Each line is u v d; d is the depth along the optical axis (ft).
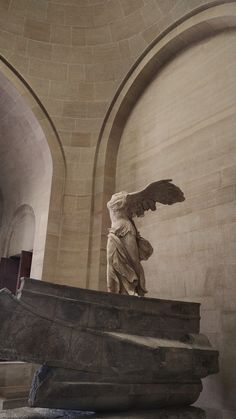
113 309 15.03
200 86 26.30
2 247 39.14
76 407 13.58
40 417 14.14
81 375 13.35
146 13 29.89
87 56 33.32
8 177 40.19
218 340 20.34
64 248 30.89
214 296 21.27
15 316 12.66
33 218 35.37
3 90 33.19
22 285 13.46
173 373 14.96
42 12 32.22
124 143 32.48
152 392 14.67
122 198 20.13
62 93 33.65
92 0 31.60
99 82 33.53
